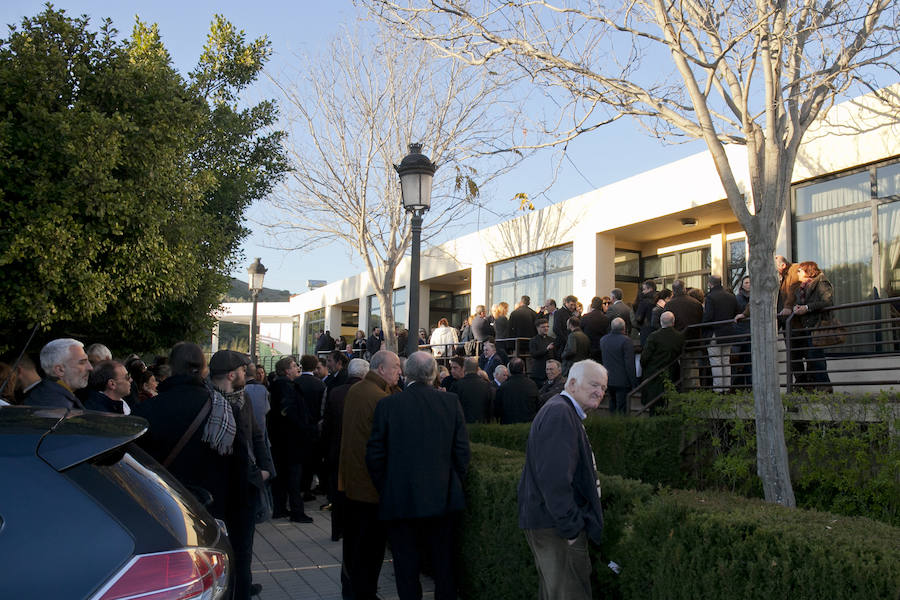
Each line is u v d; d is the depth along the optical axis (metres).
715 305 10.60
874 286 10.77
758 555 3.06
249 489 4.92
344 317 35.16
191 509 2.79
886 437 7.65
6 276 8.38
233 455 4.71
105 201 8.80
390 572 6.52
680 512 3.56
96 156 8.67
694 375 11.06
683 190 14.28
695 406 9.54
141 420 3.04
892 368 7.79
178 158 10.45
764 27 6.71
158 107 9.71
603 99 7.85
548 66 7.91
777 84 7.06
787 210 12.19
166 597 2.28
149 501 2.52
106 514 2.32
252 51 14.31
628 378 10.63
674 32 7.23
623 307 12.53
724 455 9.26
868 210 10.93
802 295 9.38
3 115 8.68
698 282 16.36
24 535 2.20
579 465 3.76
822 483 8.09
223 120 13.55
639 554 3.72
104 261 9.30
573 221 17.50
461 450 5.04
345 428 5.50
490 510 5.03
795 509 3.58
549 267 18.78
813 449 8.11
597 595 4.13
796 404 8.38
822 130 11.52
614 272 16.98
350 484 5.41
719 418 9.42
